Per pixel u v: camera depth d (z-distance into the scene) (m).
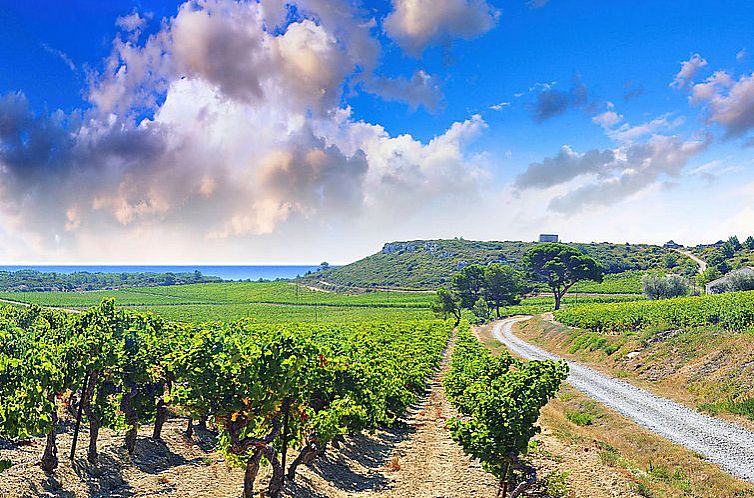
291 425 16.28
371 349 33.75
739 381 29.00
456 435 15.47
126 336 18.47
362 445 22.97
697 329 41.56
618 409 28.00
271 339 14.90
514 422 14.61
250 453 15.10
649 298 84.12
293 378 14.52
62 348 16.58
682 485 17.44
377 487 18.00
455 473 19.41
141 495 15.34
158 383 18.98
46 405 14.38
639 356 40.59
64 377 16.00
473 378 21.25
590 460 19.58
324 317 106.38
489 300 105.88
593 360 45.53
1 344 18.17
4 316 28.91
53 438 15.47
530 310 110.94
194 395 14.03
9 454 16.34
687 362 35.53
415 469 20.03
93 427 16.94
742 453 20.78
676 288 80.94
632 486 17.05
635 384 35.19
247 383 13.91
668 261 166.25
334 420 16.42
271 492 15.16
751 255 146.88
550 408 29.11
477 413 15.16
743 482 17.77
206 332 15.39
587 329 60.06
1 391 13.43
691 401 29.38
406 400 27.25
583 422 26.47
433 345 50.44
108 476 16.31
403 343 45.38
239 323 29.31
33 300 139.25
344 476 19.12
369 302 139.00
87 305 127.31
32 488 14.22
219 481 16.84
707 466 19.09
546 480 16.61
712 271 104.25
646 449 21.34
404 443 23.98
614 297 113.69
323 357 17.72
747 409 25.70
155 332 21.98
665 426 24.62
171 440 20.44
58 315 23.05
